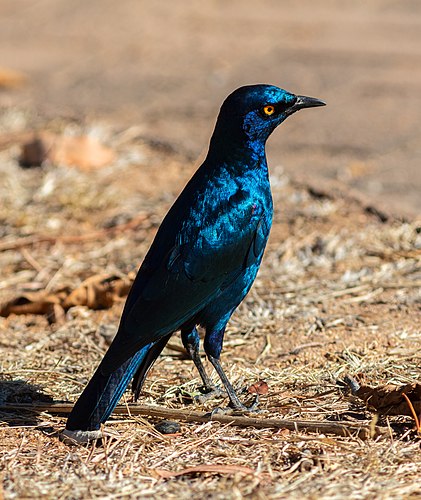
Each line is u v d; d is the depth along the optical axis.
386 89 21.88
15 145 18.39
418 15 28.20
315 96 21.53
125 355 8.22
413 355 10.15
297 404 9.17
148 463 8.00
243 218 9.12
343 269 12.77
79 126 19.39
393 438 8.30
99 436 8.30
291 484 7.48
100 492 7.46
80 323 11.57
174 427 8.69
